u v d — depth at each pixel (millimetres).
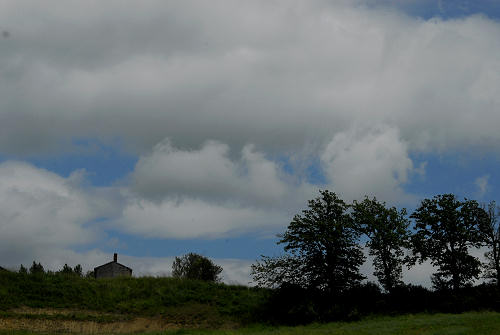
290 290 55219
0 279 54062
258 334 38938
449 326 37344
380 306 54281
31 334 40219
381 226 56656
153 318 51906
